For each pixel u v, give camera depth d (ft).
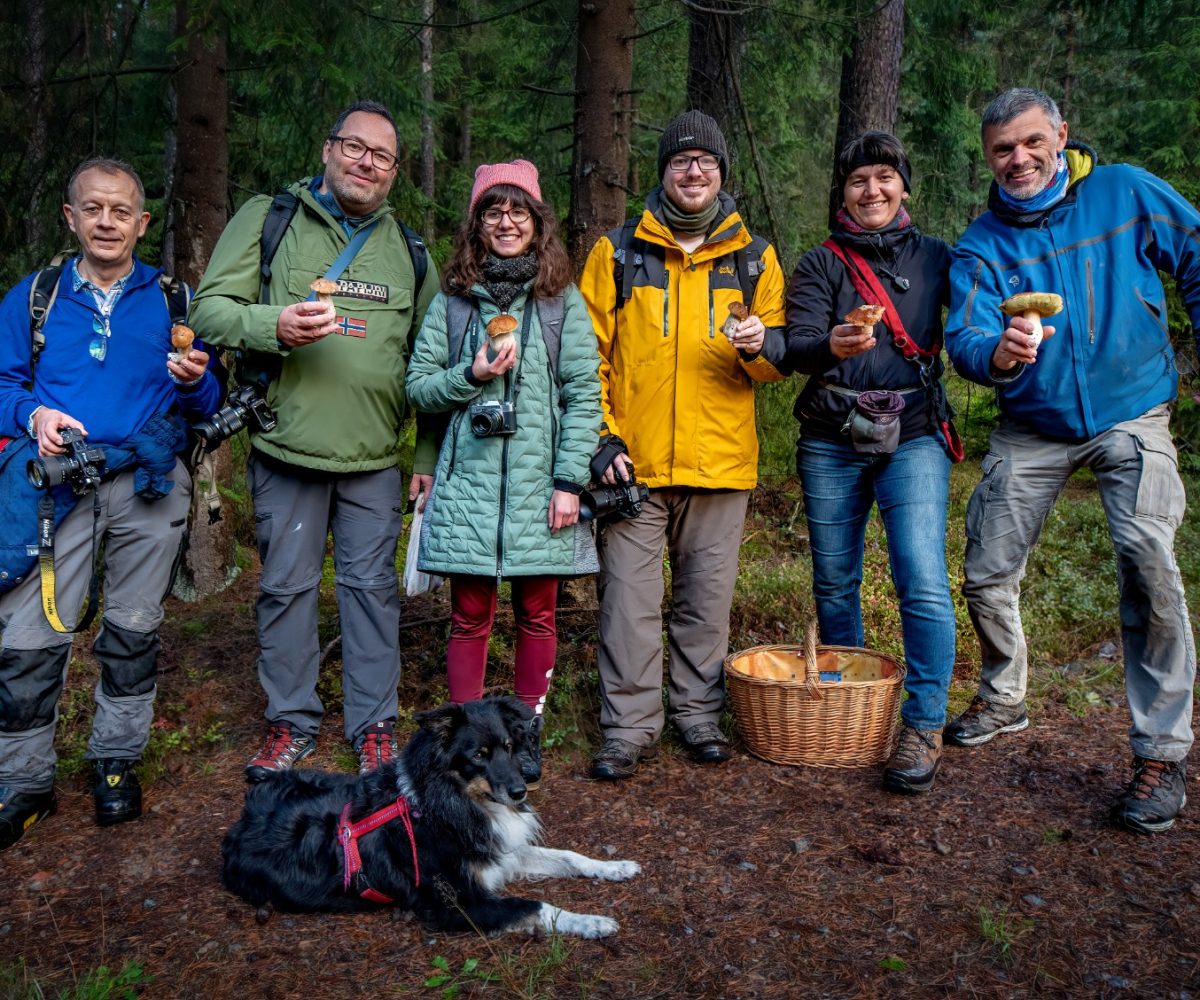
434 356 11.20
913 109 35.40
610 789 11.46
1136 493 10.14
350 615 11.77
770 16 20.70
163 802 11.23
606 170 15.80
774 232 20.72
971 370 10.09
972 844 9.91
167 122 20.71
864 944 8.29
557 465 10.91
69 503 10.07
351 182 11.01
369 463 11.49
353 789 9.48
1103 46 36.01
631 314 11.61
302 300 11.04
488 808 8.77
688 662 12.29
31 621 10.11
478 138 50.19
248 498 21.09
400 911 8.86
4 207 18.70
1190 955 8.00
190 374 10.21
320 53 17.15
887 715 11.78
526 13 23.48
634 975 7.93
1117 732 12.85
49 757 10.63
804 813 10.69
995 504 11.44
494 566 10.71
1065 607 17.19
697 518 11.91
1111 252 10.19
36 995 7.56
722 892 9.18
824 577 12.54
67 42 18.61
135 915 8.94
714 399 11.50
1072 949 8.11
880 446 10.77
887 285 11.43
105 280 10.44
